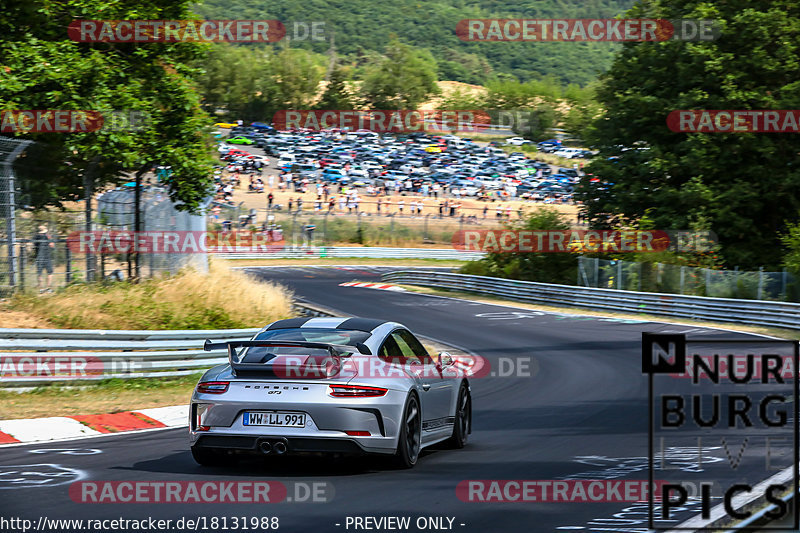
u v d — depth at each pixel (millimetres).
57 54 27000
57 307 23719
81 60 27359
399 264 90688
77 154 28609
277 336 11266
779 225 56969
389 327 12000
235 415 10258
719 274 44250
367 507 8727
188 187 31219
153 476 10266
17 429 14055
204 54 31219
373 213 107312
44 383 18047
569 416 16078
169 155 29891
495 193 132500
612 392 19469
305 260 86562
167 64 31141
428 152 163625
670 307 42594
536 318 42438
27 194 26141
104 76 27562
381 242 97375
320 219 95188
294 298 47094
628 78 60156
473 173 148375
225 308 27000
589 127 61719
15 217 24703
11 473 10445
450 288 61125
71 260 27359
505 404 18047
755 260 55406
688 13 57500
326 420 10094
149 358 20078
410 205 110938
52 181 29125
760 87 54500
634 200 56406
